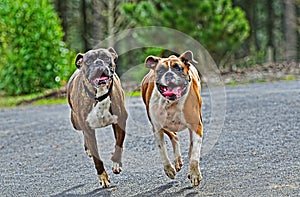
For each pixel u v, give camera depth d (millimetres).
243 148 9297
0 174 8750
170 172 7266
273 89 16781
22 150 10586
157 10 24172
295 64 24812
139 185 7500
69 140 11203
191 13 22469
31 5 20094
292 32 31828
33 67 20000
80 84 7336
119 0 23344
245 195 6711
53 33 20234
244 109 13281
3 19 20000
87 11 28953
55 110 15703
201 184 7312
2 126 13594
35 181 8156
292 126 10969
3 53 20109
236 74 22125
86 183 7844
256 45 32656
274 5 33344
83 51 29078
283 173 7598
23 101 18344
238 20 23047
